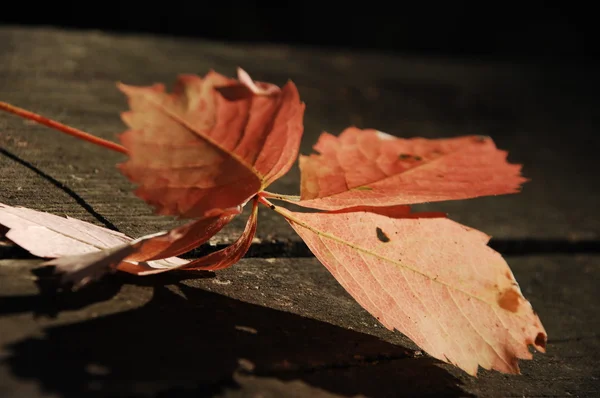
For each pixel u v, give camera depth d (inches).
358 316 17.0
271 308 16.4
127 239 16.3
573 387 16.4
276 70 37.2
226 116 14.1
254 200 15.8
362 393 14.9
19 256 15.7
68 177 19.4
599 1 90.4
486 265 15.4
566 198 28.0
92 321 14.6
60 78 26.7
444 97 39.9
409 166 14.5
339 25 87.0
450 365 16.2
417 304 15.6
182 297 15.8
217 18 80.3
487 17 91.8
